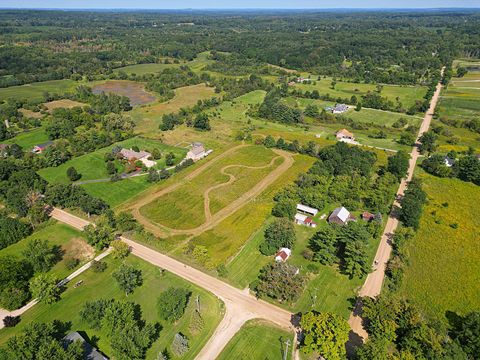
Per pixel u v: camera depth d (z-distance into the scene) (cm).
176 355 7394
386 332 7231
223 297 8931
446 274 9725
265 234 11200
